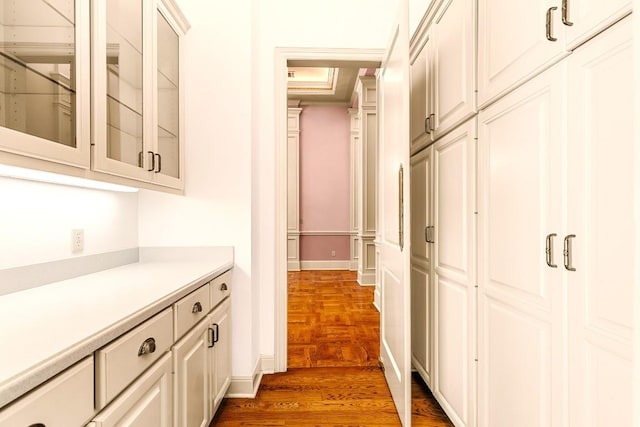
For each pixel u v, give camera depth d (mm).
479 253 1472
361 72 4918
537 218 1120
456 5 1646
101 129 1198
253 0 2143
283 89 2369
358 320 3547
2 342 714
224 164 2047
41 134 983
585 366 942
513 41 1229
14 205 1180
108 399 829
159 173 1677
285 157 2398
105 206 1688
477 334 1483
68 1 1071
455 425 1657
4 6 892
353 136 6516
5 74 891
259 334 2342
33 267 1250
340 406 1939
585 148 938
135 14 1474
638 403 555
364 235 5230
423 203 2098
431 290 1963
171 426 1191
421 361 2129
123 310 951
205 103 2051
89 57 1142
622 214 830
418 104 2186
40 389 632
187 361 1318
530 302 1159
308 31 2363
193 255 2029
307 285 5277
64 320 860
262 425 1757
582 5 933
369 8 2381
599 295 896
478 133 1484
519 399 1216
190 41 2055
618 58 836
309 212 6652
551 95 1053
